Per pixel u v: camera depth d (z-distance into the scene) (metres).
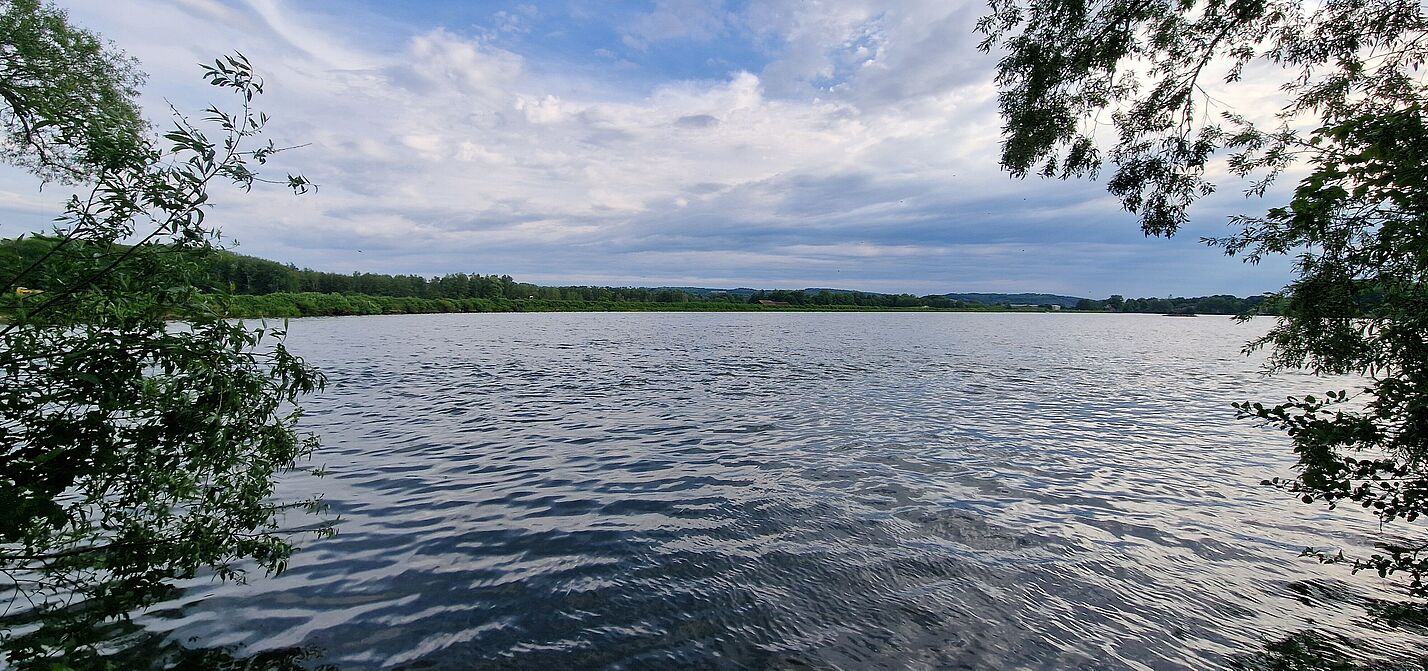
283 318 5.17
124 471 4.48
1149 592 6.75
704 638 5.76
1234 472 11.68
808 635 5.84
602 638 5.72
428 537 8.08
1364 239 4.49
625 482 10.75
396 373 26.86
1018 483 10.84
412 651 5.45
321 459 11.98
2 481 3.92
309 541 7.82
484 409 18.08
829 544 8.01
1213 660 5.47
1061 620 6.14
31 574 6.04
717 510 9.31
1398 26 5.83
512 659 5.38
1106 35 7.10
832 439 14.40
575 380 25.28
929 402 20.17
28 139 4.95
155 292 4.54
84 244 4.28
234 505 5.23
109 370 4.32
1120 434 15.19
